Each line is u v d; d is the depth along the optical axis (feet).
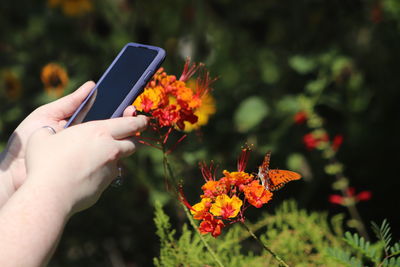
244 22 16.94
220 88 15.88
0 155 5.16
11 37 16.53
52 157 3.88
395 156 15.65
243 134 14.74
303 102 13.62
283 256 6.92
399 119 16.16
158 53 4.98
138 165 14.17
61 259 14.23
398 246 4.92
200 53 16.58
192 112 5.48
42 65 16.16
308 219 7.64
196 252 6.20
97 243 14.52
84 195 3.91
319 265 6.84
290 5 16.85
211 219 4.91
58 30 16.19
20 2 16.57
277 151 14.56
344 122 15.94
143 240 14.48
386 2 16.38
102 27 16.07
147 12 17.15
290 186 14.79
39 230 3.62
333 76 15.10
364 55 17.11
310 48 16.38
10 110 15.67
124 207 14.69
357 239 4.96
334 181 15.12
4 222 3.60
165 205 13.47
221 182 4.99
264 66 16.99
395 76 16.67
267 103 14.87
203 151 13.50
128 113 4.75
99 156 3.96
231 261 6.68
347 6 16.58
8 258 3.50
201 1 16.85
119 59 5.30
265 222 7.73
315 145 11.29
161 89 5.42
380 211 14.93
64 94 15.03
